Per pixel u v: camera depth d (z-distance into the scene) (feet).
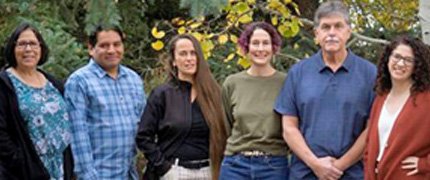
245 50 14.39
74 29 20.59
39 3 19.36
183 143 14.58
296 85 13.64
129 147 15.01
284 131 13.62
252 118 14.01
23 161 13.75
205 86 14.73
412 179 12.19
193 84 14.85
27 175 13.83
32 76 14.24
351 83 13.28
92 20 16.85
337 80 13.32
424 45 12.44
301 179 13.55
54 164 14.21
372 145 12.64
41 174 13.94
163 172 14.58
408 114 12.25
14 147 13.74
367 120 13.23
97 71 14.96
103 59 14.93
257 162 13.93
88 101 14.73
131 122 15.03
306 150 13.26
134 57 23.03
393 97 12.63
